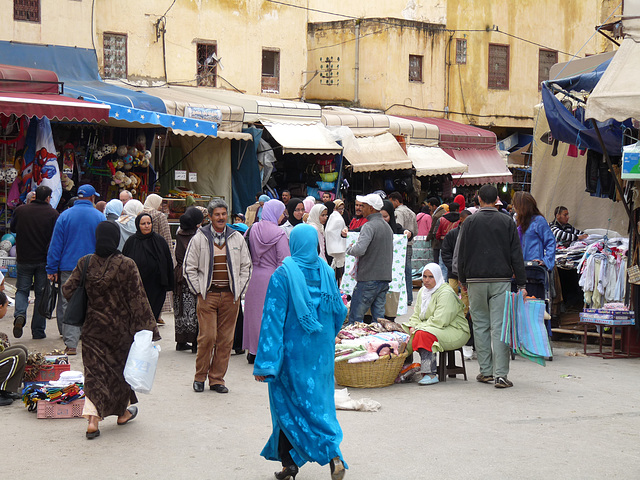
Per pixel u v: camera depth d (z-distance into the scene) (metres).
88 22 20.56
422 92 28.77
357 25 28.20
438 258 15.67
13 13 19.41
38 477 5.54
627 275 10.66
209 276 8.00
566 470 5.70
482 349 8.68
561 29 31.89
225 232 8.15
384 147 22.09
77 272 6.52
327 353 5.41
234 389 8.26
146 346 6.50
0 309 7.52
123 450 6.18
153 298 9.65
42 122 15.63
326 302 5.43
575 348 11.09
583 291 12.23
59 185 15.75
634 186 11.05
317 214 12.15
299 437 5.22
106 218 11.35
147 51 22.72
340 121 23.25
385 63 27.80
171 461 5.91
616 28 12.02
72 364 9.23
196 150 19.77
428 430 6.73
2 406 7.53
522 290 8.60
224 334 8.14
